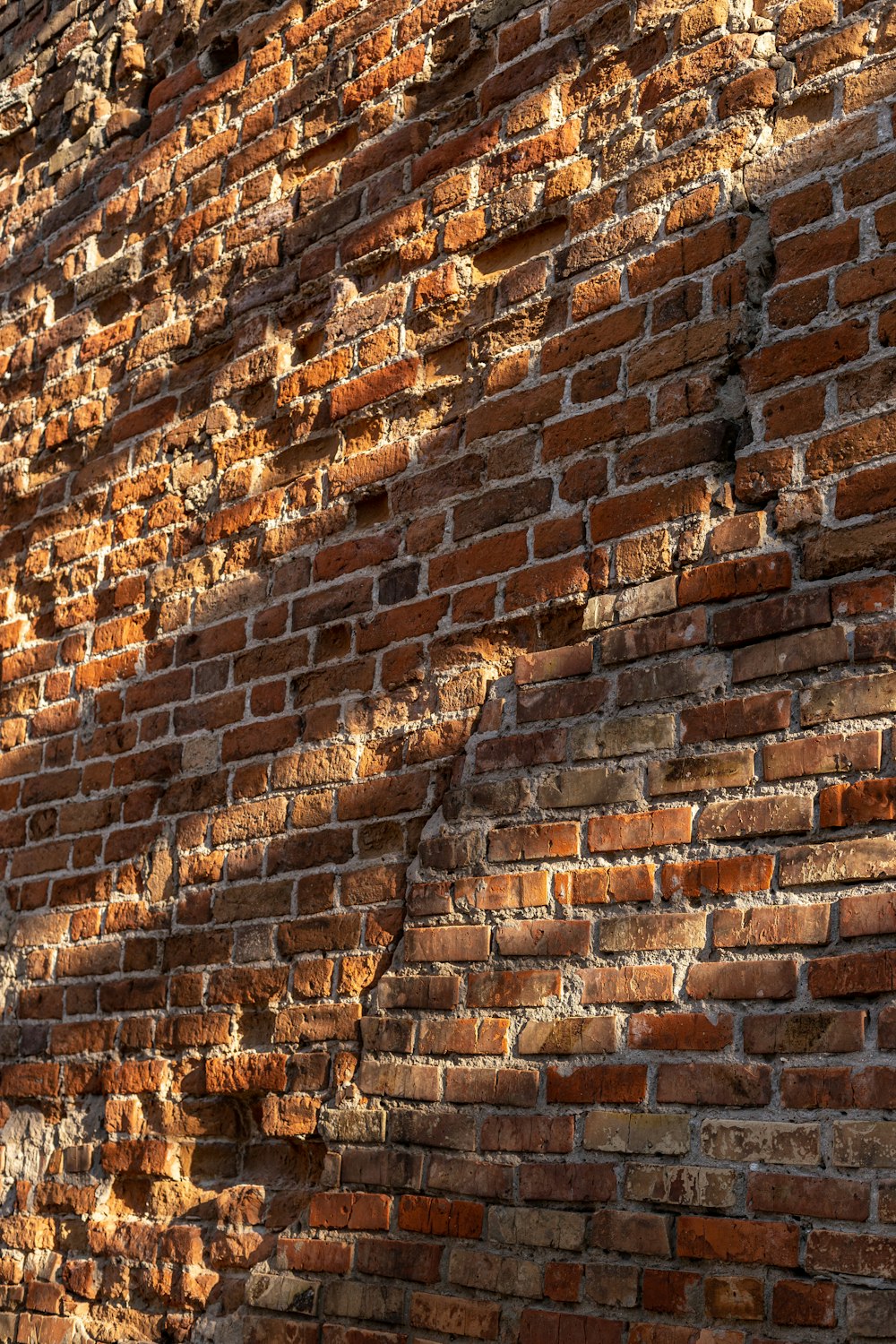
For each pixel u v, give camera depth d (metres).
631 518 2.18
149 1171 2.62
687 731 2.03
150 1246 2.56
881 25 2.07
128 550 3.13
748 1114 1.81
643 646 2.11
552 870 2.13
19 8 3.97
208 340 3.09
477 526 2.41
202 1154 2.57
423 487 2.53
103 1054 2.80
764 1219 1.76
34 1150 2.88
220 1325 2.38
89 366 3.40
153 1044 2.70
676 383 2.17
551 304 2.40
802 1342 1.68
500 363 2.45
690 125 2.26
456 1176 2.09
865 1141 1.70
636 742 2.08
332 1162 2.26
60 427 3.42
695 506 2.10
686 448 2.13
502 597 2.34
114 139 3.53
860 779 1.83
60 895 3.02
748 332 2.10
